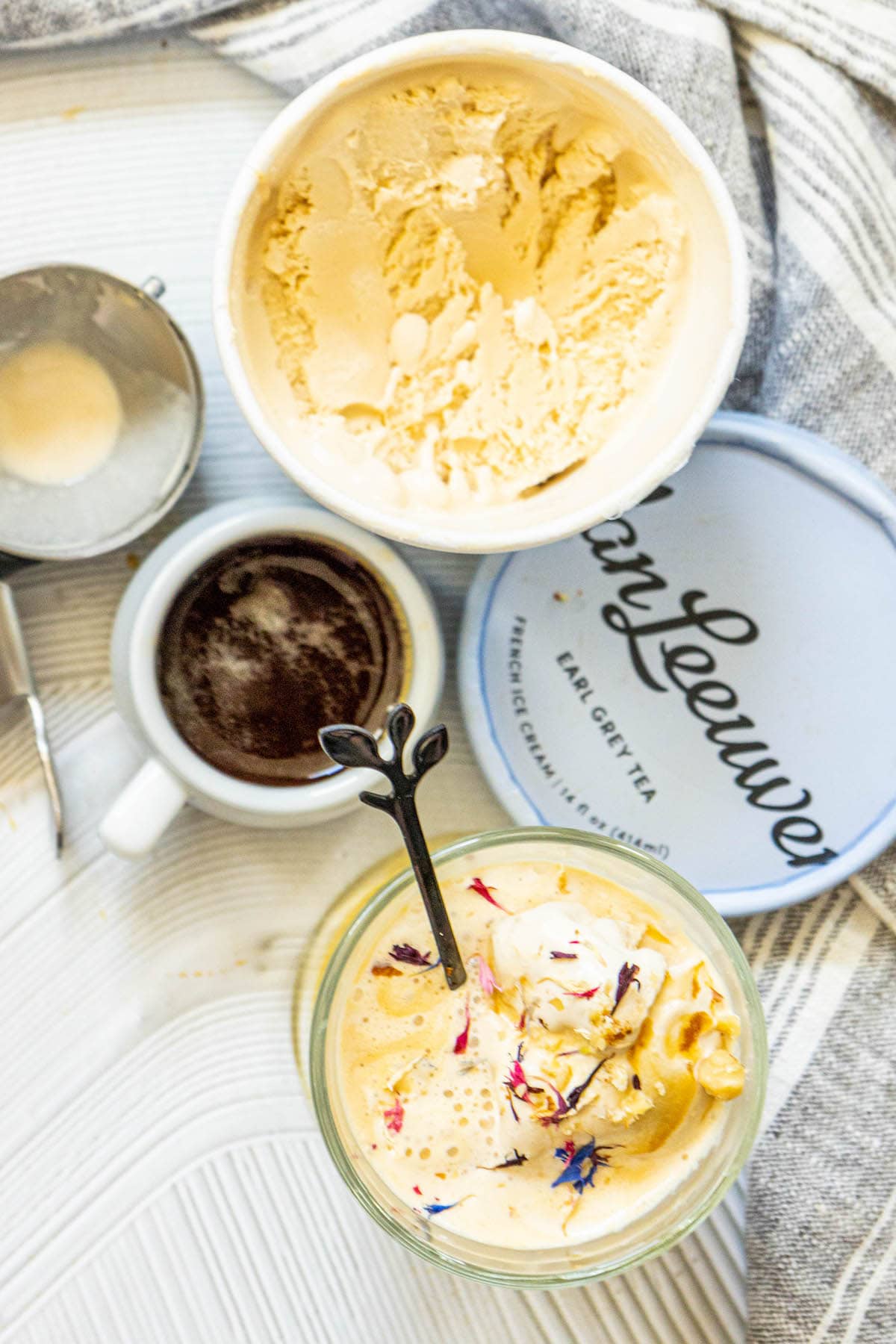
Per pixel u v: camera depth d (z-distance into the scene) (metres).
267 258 0.39
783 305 0.44
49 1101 0.45
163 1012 0.45
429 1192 0.41
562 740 0.45
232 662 0.44
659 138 0.38
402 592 0.43
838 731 0.44
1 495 0.43
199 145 0.45
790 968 0.45
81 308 0.43
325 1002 0.40
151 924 0.45
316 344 0.40
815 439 0.43
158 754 0.43
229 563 0.44
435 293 0.40
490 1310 0.45
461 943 0.41
